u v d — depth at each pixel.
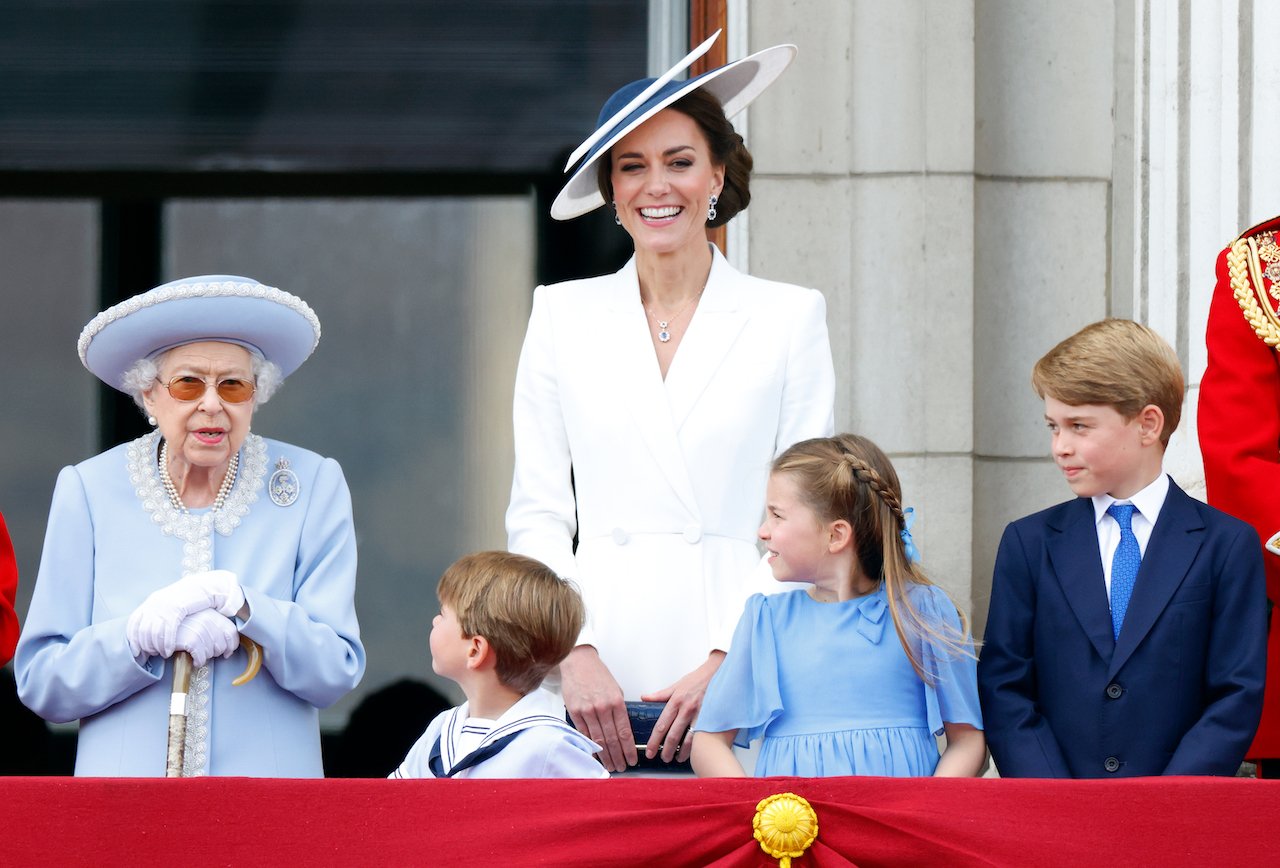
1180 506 13.32
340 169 22.38
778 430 15.27
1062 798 10.87
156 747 13.09
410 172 22.38
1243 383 14.19
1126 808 10.84
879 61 20.28
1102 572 13.27
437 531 22.17
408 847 10.65
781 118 20.36
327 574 13.89
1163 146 19.16
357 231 22.36
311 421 22.22
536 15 22.25
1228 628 12.86
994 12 20.72
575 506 15.60
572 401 15.30
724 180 15.74
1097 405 13.21
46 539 13.57
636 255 15.82
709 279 15.65
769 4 20.44
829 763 12.90
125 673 12.90
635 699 14.59
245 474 13.98
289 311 13.77
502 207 22.36
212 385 13.43
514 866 10.67
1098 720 12.90
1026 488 20.44
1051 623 13.24
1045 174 20.61
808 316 15.45
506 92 22.30
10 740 21.77
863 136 20.28
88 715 13.20
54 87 22.23
